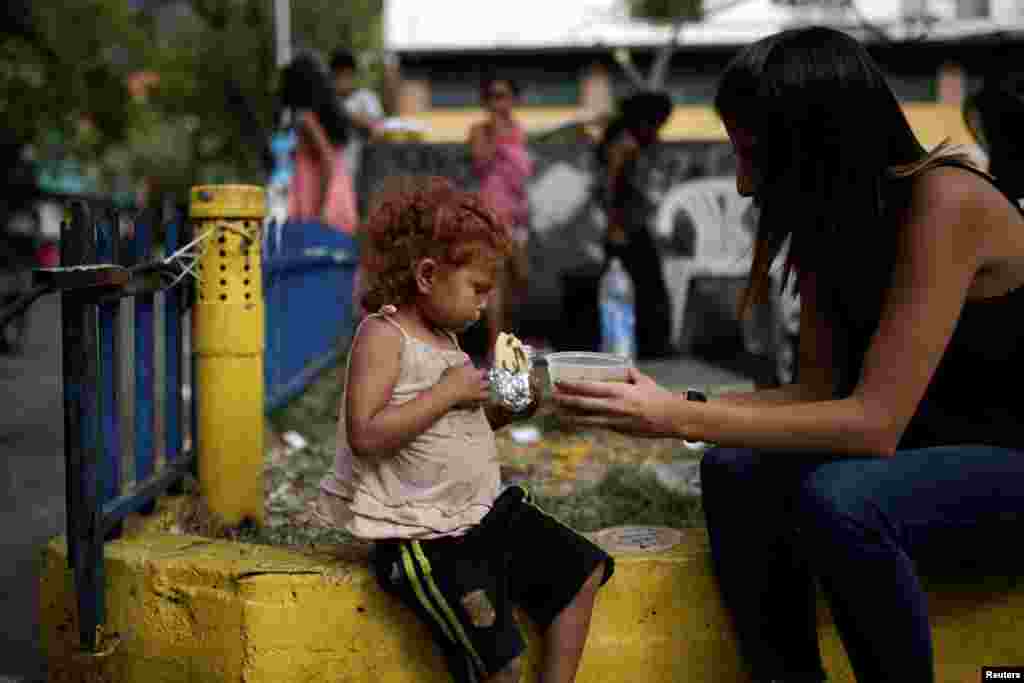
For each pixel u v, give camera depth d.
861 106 1.90
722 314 7.02
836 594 1.89
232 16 22.53
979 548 1.94
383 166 8.07
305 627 2.15
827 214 1.94
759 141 1.96
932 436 2.07
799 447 1.89
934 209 1.85
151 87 23.95
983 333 1.95
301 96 7.28
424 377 2.04
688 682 2.31
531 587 2.07
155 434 2.71
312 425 4.64
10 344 8.77
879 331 1.89
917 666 1.86
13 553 3.36
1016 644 2.30
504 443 4.18
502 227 2.09
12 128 18.67
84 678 2.34
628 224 6.48
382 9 23.95
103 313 2.39
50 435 5.27
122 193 29.81
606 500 3.29
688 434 1.89
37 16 18.16
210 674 2.21
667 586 2.29
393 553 2.03
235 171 26.88
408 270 2.05
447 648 2.04
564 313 7.29
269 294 4.62
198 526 2.82
